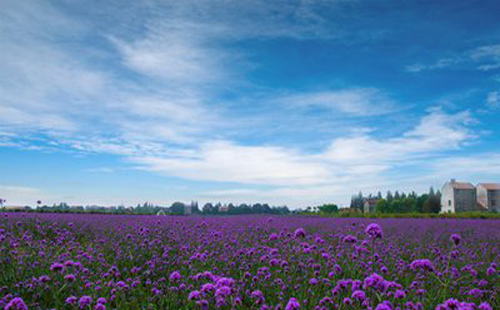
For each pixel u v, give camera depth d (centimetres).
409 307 493
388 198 10600
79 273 662
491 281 725
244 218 2341
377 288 454
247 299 568
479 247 1244
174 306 532
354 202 11550
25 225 1364
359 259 773
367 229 633
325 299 516
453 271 693
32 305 495
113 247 959
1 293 549
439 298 577
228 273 701
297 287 620
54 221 1515
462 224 2217
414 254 1035
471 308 410
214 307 493
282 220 2172
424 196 8981
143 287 634
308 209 4847
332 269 723
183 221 1798
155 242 1008
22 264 689
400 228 1811
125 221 1689
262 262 800
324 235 1347
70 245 1015
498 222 2544
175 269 762
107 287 575
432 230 1781
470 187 7212
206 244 1009
